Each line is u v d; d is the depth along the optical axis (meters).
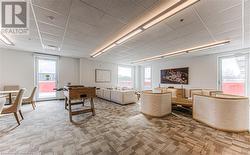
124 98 5.82
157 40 4.22
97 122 3.46
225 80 5.93
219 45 4.79
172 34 3.66
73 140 2.42
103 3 2.24
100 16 2.70
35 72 6.45
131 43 4.60
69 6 2.33
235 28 3.22
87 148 2.14
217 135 2.65
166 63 8.65
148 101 4.14
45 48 5.53
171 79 8.20
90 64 8.46
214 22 2.89
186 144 2.28
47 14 2.61
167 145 2.25
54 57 7.03
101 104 5.96
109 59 8.29
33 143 2.29
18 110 3.43
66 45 4.98
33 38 4.13
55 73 7.17
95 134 2.69
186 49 5.47
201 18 2.71
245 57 5.28
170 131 2.86
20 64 5.99
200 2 2.15
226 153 2.01
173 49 5.48
